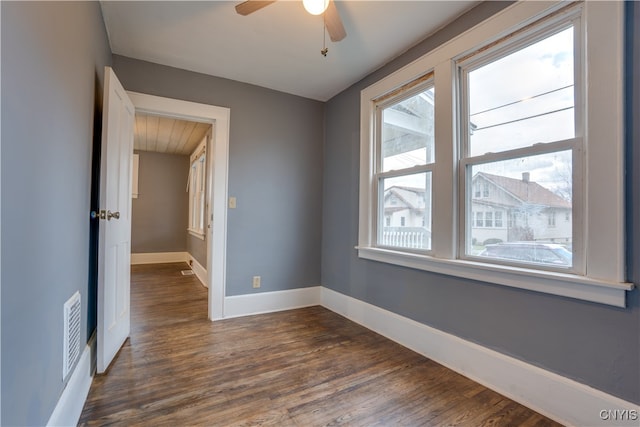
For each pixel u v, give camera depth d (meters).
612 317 1.35
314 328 2.73
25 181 0.89
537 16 1.62
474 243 1.99
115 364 2.00
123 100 2.19
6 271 0.78
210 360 2.09
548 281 1.53
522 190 1.74
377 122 2.85
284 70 2.82
